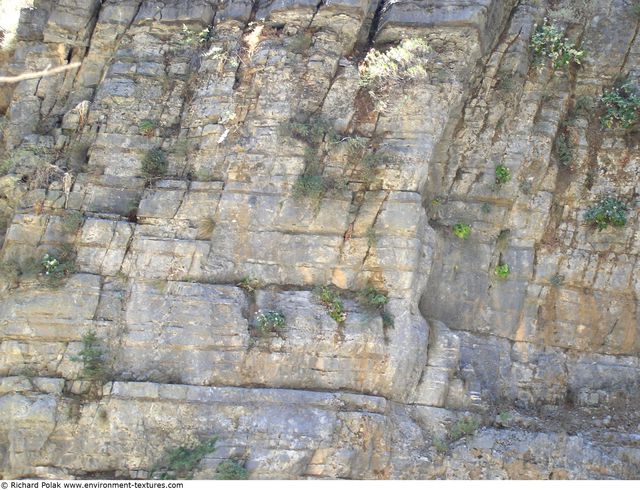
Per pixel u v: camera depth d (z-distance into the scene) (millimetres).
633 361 14008
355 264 13281
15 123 14680
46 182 13773
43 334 12883
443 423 13031
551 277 14211
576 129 14781
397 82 13844
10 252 13375
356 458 12398
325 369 12898
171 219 13531
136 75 14516
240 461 12203
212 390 12586
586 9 15211
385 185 13438
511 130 14484
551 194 14445
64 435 12391
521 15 14875
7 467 12258
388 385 12938
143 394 12500
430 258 13688
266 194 13438
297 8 14156
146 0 14945
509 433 12891
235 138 13789
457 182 14414
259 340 12844
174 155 13977
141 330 12891
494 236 14312
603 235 14273
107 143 14070
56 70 10945
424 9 14125
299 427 12398
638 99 14539
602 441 12906
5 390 12562
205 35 14633
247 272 13305
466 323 14117
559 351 14141
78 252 13352
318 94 13914
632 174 14492
